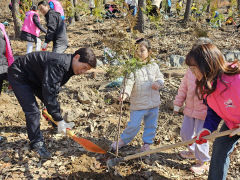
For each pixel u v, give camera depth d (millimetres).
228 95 2287
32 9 6883
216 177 2674
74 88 5539
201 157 3332
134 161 3562
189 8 11086
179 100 3406
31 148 3674
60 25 5672
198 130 3256
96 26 11023
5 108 4805
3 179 3201
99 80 5930
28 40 6859
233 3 13758
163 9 13602
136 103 3428
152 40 8852
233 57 7348
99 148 3365
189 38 9055
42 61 3199
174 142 4051
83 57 3045
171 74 6168
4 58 3979
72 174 3312
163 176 3340
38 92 3688
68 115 4461
